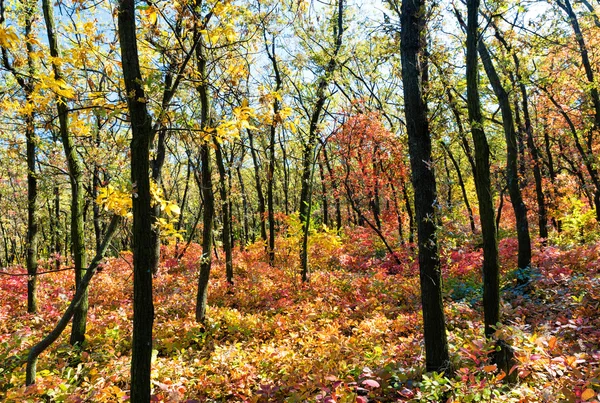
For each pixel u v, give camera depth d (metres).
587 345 5.53
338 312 9.45
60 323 4.70
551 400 3.89
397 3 7.70
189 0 4.14
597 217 15.70
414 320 7.77
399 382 4.93
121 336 7.85
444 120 6.63
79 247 7.54
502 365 4.72
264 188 23.12
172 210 4.58
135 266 3.44
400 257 14.03
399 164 13.71
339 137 14.04
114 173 5.23
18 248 32.28
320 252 16.73
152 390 5.41
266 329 8.41
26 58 5.84
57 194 15.49
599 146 18.05
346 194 15.68
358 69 17.05
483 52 9.74
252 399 4.98
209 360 6.74
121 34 3.40
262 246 17.48
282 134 18.69
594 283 7.91
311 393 5.12
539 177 15.55
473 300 9.12
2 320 9.23
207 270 8.73
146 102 3.46
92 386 5.24
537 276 9.07
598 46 12.95
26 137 9.11
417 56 4.98
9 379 5.82
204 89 6.95
